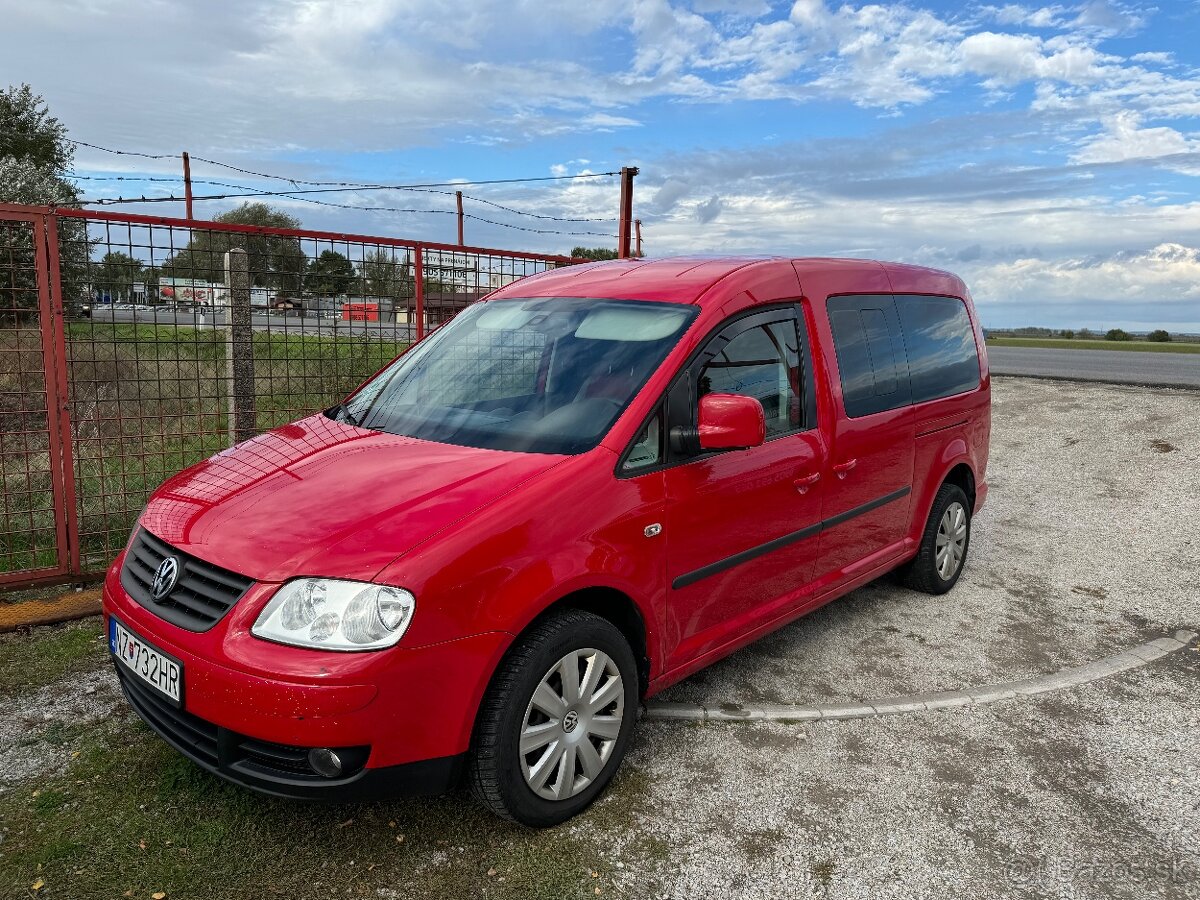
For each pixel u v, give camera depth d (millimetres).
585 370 3254
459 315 4141
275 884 2451
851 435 4023
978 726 3602
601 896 2471
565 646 2680
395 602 2303
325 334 5734
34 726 3285
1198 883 2635
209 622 2406
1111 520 6996
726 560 3330
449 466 2822
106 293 4832
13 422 6336
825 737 3459
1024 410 10953
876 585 5480
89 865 2490
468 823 2771
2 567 4895
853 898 2510
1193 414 9703
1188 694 3963
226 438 6492
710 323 3338
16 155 26906
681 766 3195
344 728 2252
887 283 4629
